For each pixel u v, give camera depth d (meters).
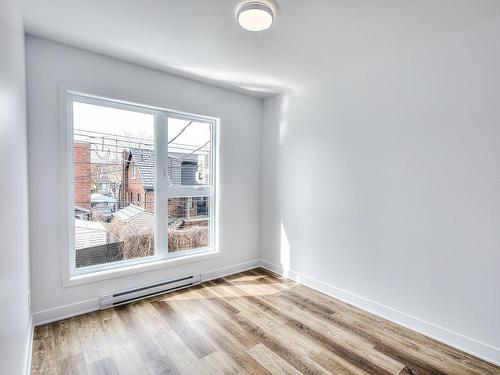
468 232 1.93
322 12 1.75
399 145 2.28
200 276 3.11
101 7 1.72
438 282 2.08
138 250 2.80
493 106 1.81
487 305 1.86
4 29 1.07
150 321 2.28
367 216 2.51
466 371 1.76
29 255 2.07
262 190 3.66
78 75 2.28
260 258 3.71
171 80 2.81
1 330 0.93
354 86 2.60
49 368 1.72
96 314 2.37
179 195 3.05
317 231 2.96
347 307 2.59
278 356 1.89
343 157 2.70
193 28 1.96
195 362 1.81
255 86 3.15
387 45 2.17
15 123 1.37
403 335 2.15
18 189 1.45
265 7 1.66
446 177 2.03
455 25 1.88
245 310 2.51
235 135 3.39
